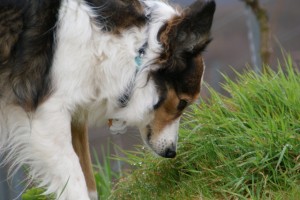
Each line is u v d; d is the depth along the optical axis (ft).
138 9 24.43
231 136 26.84
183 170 27.86
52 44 23.62
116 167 34.88
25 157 24.62
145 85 25.12
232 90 29.27
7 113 24.32
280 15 68.13
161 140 26.35
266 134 26.27
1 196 30.45
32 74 23.80
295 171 25.52
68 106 24.03
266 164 25.58
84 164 26.71
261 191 25.40
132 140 38.93
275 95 27.96
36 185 27.81
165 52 24.53
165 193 27.17
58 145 23.97
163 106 25.71
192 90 25.62
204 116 28.27
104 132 45.19
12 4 23.79
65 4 23.66
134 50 24.43
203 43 24.70
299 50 59.36
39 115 23.89
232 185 25.75
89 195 26.61
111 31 24.06
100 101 25.04
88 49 23.84
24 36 23.75
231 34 65.31
